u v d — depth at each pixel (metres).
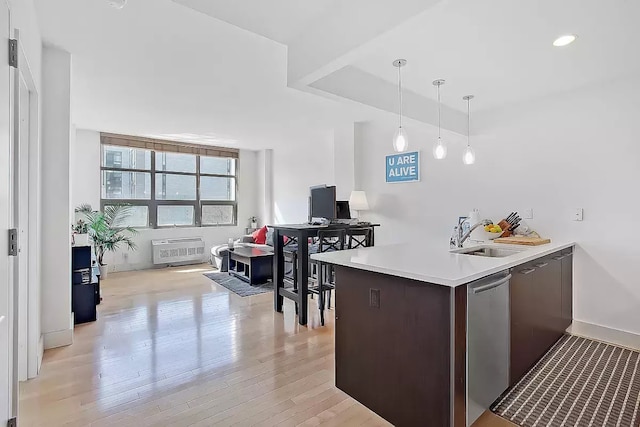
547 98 3.38
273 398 2.10
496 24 2.12
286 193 7.10
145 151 6.49
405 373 1.78
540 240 3.09
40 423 1.84
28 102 2.34
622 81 2.93
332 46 2.10
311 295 4.36
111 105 4.26
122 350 2.78
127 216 6.28
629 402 2.03
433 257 2.21
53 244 2.82
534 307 2.40
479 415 1.77
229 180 7.54
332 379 2.32
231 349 2.80
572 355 2.66
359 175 5.21
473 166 3.96
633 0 1.86
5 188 1.33
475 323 1.72
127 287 4.91
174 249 6.55
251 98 3.99
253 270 5.04
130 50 2.78
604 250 3.04
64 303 2.87
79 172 5.76
